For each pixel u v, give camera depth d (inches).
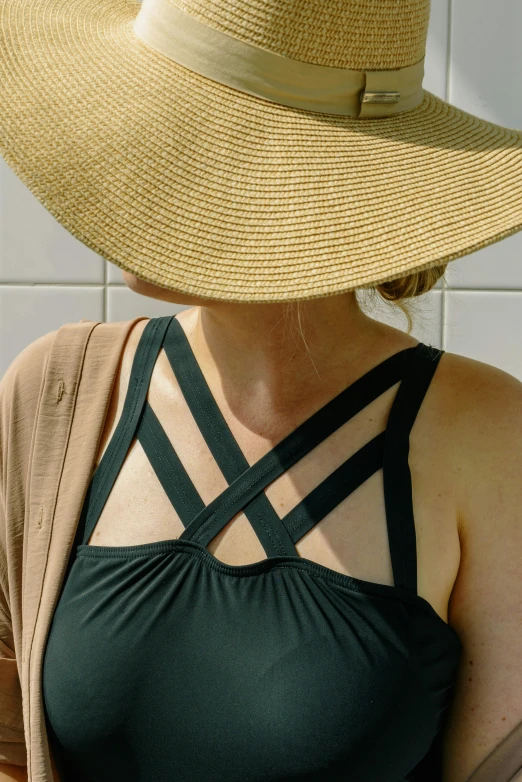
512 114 46.2
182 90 25.4
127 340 33.2
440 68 46.3
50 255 47.3
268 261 23.6
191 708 27.2
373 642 27.4
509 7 45.6
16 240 47.1
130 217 24.1
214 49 25.1
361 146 25.4
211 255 23.8
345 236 23.9
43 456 32.0
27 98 25.8
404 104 27.2
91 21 30.4
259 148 24.8
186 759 27.4
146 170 24.6
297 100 25.3
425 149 26.0
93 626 28.5
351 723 26.9
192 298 28.0
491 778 29.6
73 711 28.4
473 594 29.6
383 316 46.3
